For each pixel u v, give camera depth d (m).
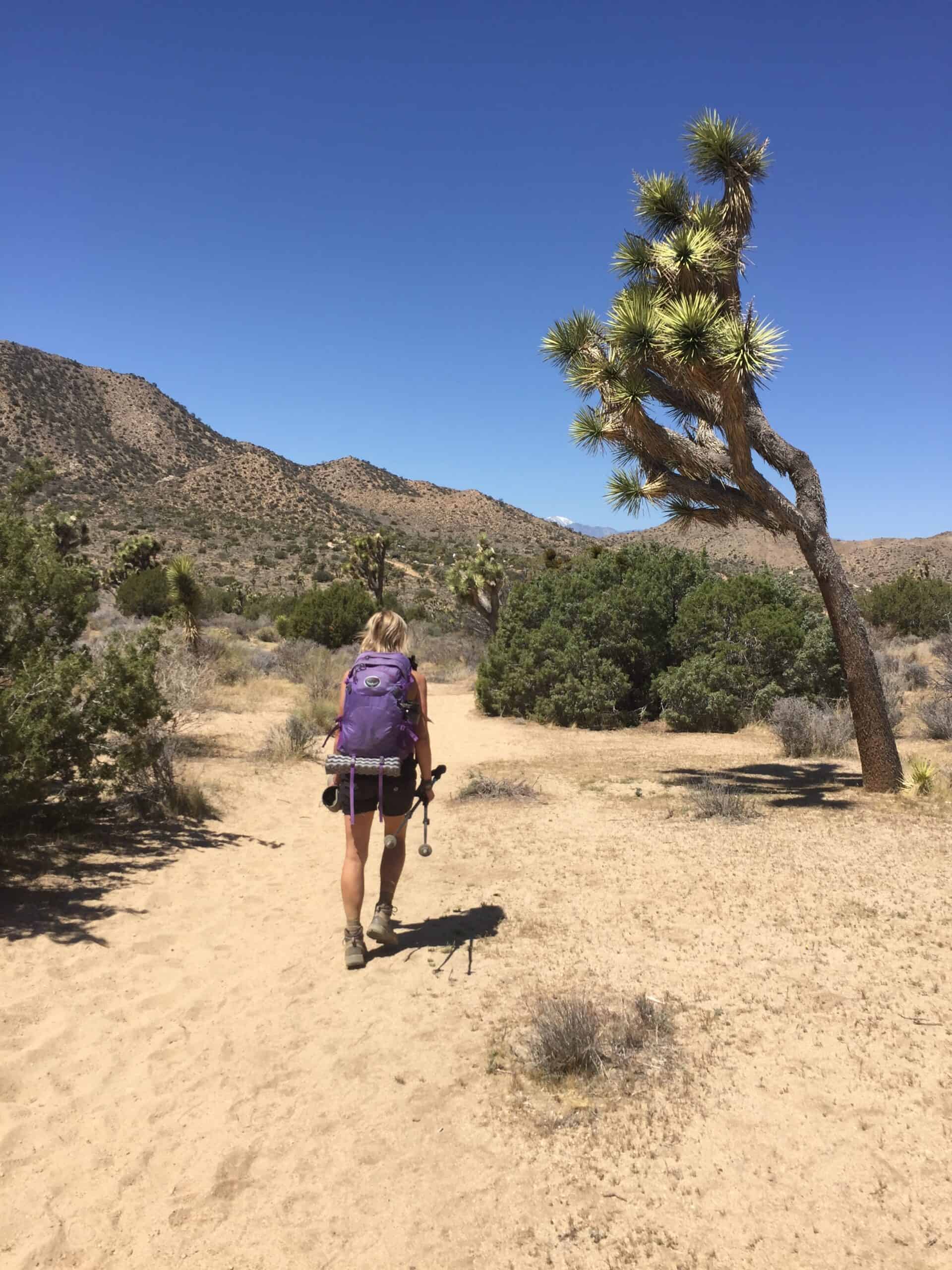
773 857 5.82
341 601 29.53
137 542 46.72
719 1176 2.54
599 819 7.20
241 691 15.84
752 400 8.02
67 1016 3.53
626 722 14.96
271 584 72.75
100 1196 2.49
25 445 116.62
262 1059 3.26
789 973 3.93
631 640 14.89
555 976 3.96
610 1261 2.22
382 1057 3.27
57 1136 2.76
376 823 7.44
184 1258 2.25
